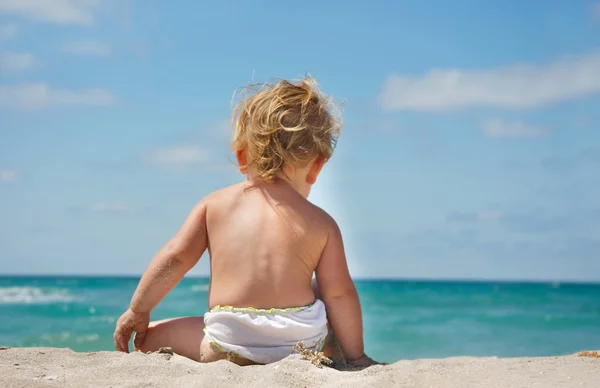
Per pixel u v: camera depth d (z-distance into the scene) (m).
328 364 2.73
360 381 2.21
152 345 2.78
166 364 2.38
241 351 2.53
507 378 2.28
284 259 2.59
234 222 2.67
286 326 2.53
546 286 75.81
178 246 2.73
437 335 14.74
